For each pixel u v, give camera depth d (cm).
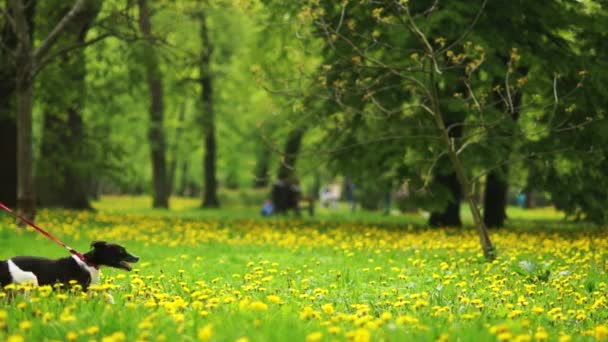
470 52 1634
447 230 2006
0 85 2234
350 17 1792
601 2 1867
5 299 684
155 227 2045
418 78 1709
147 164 5697
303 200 3434
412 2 1759
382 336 571
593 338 621
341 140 1972
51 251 1453
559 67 1722
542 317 757
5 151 2575
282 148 3459
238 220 2481
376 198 4056
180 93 3073
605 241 1606
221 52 3906
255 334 559
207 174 4244
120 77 2811
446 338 553
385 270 1191
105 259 763
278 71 2169
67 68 2414
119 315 623
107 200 5766
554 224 2688
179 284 932
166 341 551
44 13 2202
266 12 2047
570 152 1792
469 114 1738
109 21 1972
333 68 1775
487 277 1041
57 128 2838
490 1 1761
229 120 4291
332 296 902
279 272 1161
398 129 1834
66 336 566
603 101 1784
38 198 3014
